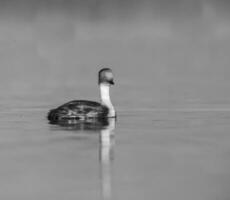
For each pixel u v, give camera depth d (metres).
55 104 37.75
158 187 20.02
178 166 22.22
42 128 29.20
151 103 37.44
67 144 25.64
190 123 30.39
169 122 30.75
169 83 49.59
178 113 33.53
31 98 40.88
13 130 28.73
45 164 22.55
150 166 22.25
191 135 27.39
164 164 22.48
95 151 24.39
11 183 20.47
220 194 19.34
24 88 47.44
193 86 47.12
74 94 43.50
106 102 32.06
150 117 32.34
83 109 31.44
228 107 35.44
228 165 22.31
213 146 25.19
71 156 23.66
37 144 25.69
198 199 18.97
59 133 27.95
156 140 26.39
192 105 36.41
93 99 40.94
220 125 29.78
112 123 30.48
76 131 28.44
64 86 48.81
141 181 20.59
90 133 27.92
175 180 20.69
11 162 22.84
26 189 19.89
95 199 19.02
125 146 25.27
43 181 20.64
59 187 20.08
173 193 19.47
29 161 22.97
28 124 30.28
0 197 19.27
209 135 27.41
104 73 32.22
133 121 31.06
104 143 25.83
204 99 39.09
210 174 21.28
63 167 22.14
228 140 26.30
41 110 35.00
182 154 23.86
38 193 19.55
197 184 20.27
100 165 22.41
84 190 19.77
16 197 19.23
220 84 48.31
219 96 40.66
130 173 21.42
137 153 24.06
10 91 45.31
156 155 23.75
